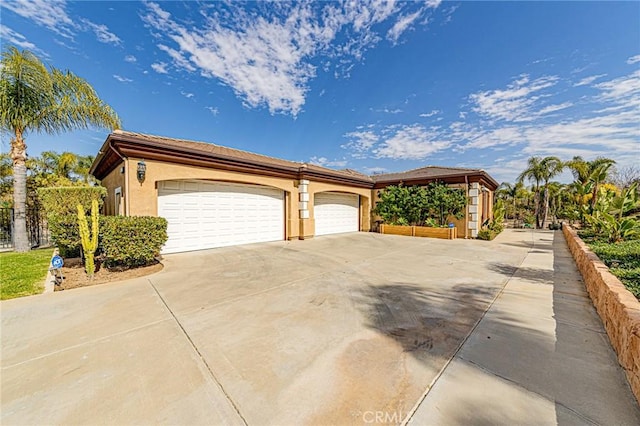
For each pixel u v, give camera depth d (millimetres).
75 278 5957
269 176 11898
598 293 4051
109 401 2188
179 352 2939
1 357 2846
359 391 2291
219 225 10461
